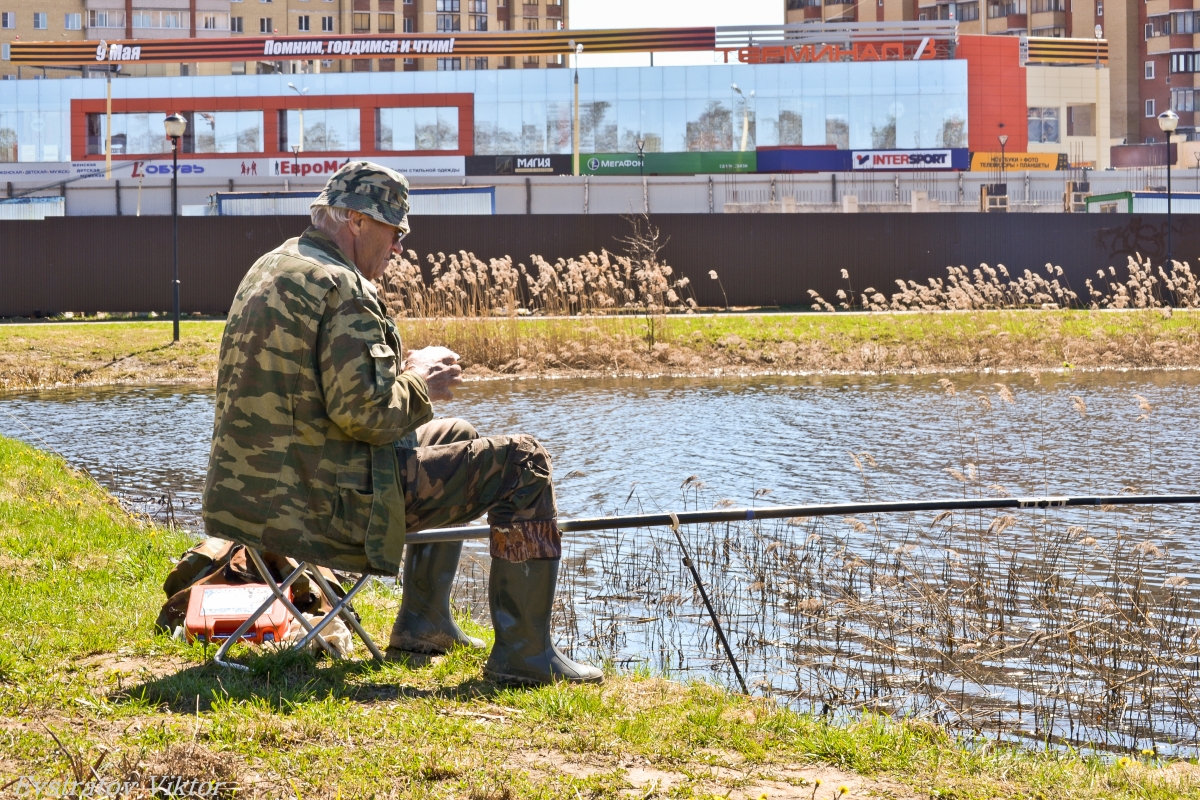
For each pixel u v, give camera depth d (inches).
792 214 1150.3
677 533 174.7
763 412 593.3
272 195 1732.3
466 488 149.6
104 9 3324.3
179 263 1141.7
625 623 232.4
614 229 1139.9
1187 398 637.3
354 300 139.6
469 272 920.9
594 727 132.7
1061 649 212.4
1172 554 288.0
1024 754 144.9
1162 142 2755.9
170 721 127.9
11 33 3297.2
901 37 2190.0
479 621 221.6
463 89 2178.9
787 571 271.9
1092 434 499.2
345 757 119.0
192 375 816.9
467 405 634.8
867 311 1097.4
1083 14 3216.0
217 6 3398.1
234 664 150.2
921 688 191.6
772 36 2186.3
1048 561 278.8
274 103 2198.6
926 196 1979.6
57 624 170.2
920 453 452.8
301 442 138.7
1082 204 1999.3
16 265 1130.0
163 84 2199.8
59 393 717.9
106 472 413.4
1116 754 161.5
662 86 2156.7
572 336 878.4
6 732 122.1
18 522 244.1
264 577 154.8
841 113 2154.3
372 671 154.2
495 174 2156.7
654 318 904.9
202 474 410.0
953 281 1065.5
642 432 519.2
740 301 1154.0
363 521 140.3
